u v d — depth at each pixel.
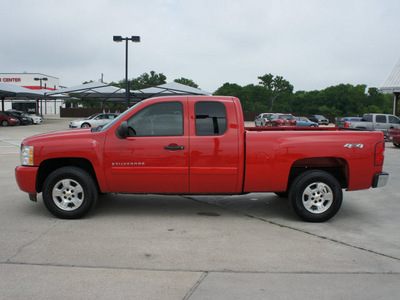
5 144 17.58
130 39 22.92
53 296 3.15
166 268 3.74
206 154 5.19
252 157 5.20
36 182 5.33
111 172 5.23
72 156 5.22
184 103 5.29
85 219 5.40
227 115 5.24
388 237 4.81
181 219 5.48
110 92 27.75
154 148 5.19
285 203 6.57
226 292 3.26
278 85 87.75
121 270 3.68
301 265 3.86
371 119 23.06
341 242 4.58
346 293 3.27
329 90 82.62
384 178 5.40
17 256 3.99
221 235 4.77
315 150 5.22
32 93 36.50
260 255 4.11
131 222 5.29
